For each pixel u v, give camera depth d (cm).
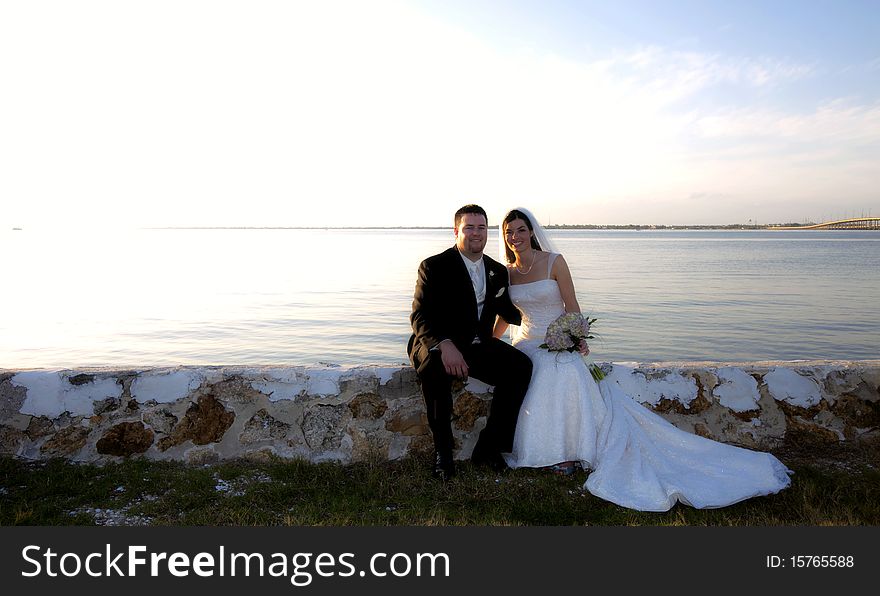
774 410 488
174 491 393
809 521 363
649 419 448
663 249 8738
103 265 4747
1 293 2736
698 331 1770
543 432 442
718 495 390
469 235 446
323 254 6800
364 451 461
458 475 430
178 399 452
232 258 5891
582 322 450
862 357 1452
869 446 477
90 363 1370
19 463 430
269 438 457
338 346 1566
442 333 436
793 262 5328
